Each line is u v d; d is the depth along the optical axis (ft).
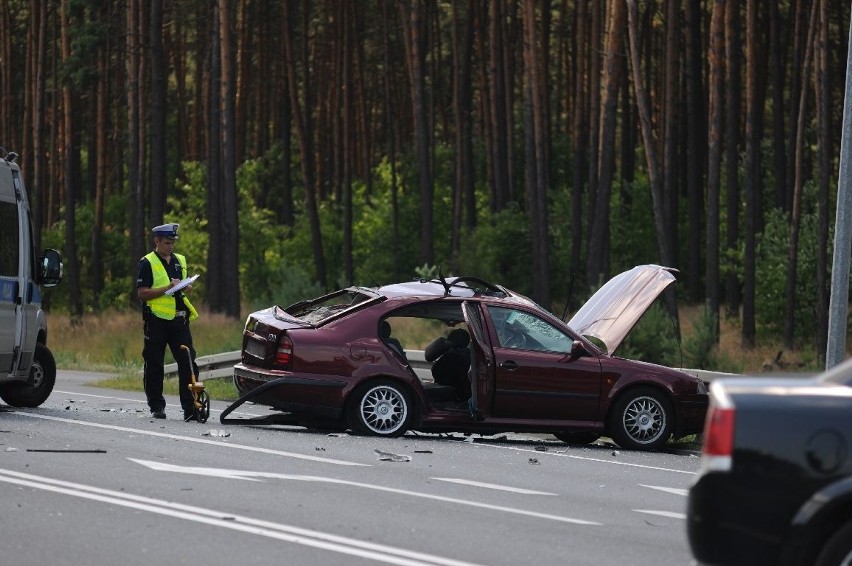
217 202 372.17
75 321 339.77
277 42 499.51
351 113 480.64
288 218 501.15
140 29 398.42
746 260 303.07
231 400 165.89
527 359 124.26
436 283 128.98
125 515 71.87
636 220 402.31
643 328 203.21
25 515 70.79
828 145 280.31
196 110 509.35
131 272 375.25
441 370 127.44
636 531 75.77
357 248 472.03
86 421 118.01
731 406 54.54
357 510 77.36
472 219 450.71
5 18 474.49
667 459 120.26
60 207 476.95
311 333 122.01
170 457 96.32
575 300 375.04
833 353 138.62
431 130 473.26
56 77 405.59
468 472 99.40
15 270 125.39
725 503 53.93
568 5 486.38
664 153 345.31
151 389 125.08
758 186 366.02
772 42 371.97
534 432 125.49
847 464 53.31
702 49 435.53
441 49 501.97
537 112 342.03
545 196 346.54
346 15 454.81
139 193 376.07
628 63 449.06
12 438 102.78
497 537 71.00
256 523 71.20
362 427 121.29
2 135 489.26
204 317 335.88
